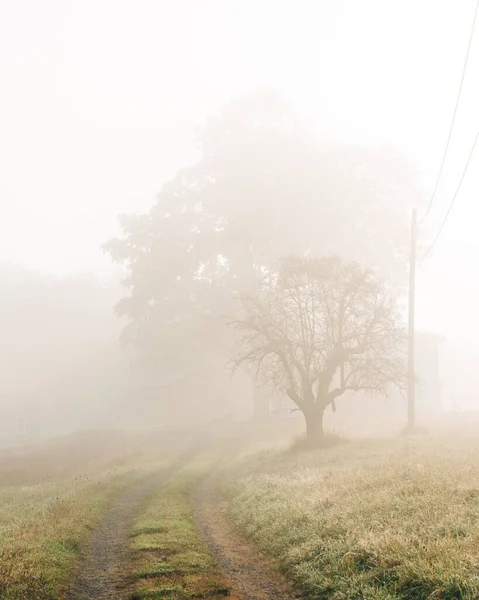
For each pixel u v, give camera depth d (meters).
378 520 9.99
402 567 7.66
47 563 9.45
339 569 8.43
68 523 12.66
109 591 8.41
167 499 17.05
